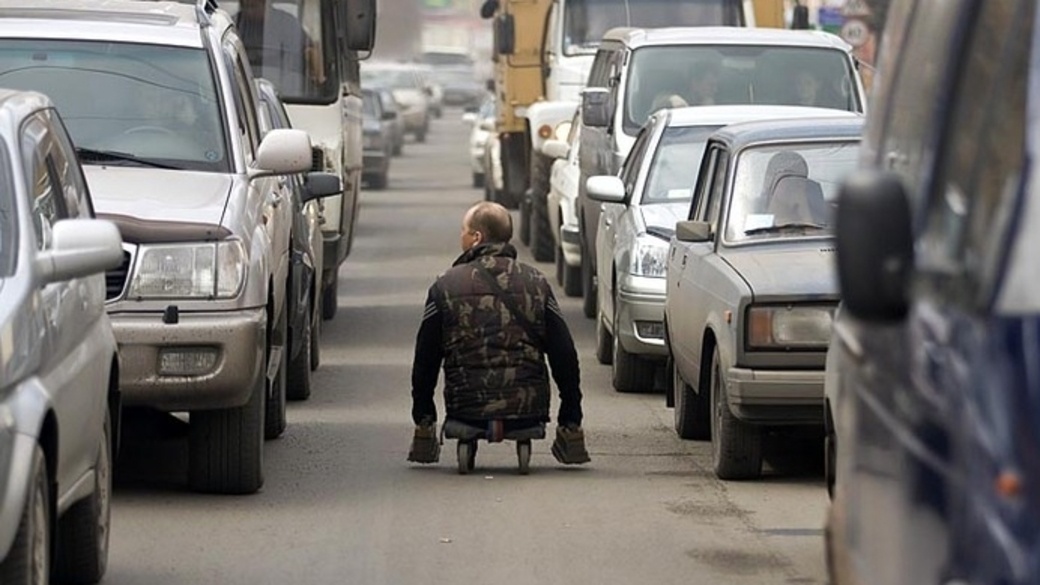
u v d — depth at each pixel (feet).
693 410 91.91
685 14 175.11
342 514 74.69
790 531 72.33
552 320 82.89
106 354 60.75
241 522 72.95
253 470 77.05
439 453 86.69
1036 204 31.07
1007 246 31.04
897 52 44.32
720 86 136.56
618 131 134.51
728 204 85.56
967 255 33.19
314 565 66.08
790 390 76.33
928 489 31.89
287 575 64.54
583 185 143.84
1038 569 27.32
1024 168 31.48
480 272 83.05
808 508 76.64
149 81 83.46
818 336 76.18
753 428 80.64
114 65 83.76
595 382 113.39
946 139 36.35
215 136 82.38
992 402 29.19
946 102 36.52
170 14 87.86
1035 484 27.84
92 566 61.41
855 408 39.68
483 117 321.73
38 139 58.95
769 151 87.15
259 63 144.97
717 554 68.39
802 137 87.71
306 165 81.82
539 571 65.51
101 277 62.80
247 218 76.89
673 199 111.24
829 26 239.91
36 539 50.19
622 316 106.83
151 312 72.74
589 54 179.22
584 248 144.15
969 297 31.71
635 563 66.85
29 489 48.85
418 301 156.15
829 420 55.16
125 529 71.51
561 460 84.17
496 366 82.33
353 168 155.74
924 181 36.88
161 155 81.30
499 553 68.23
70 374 54.90
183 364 72.74
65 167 62.34
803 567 66.49
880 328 35.22
